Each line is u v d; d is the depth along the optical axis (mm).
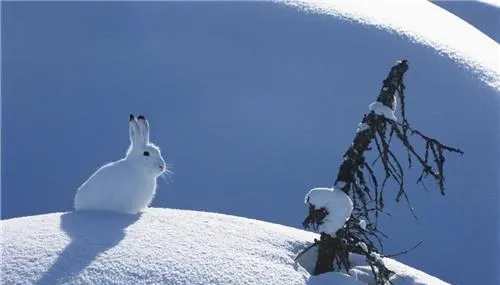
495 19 30484
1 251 5566
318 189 6395
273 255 6062
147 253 5590
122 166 6664
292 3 18328
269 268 5777
